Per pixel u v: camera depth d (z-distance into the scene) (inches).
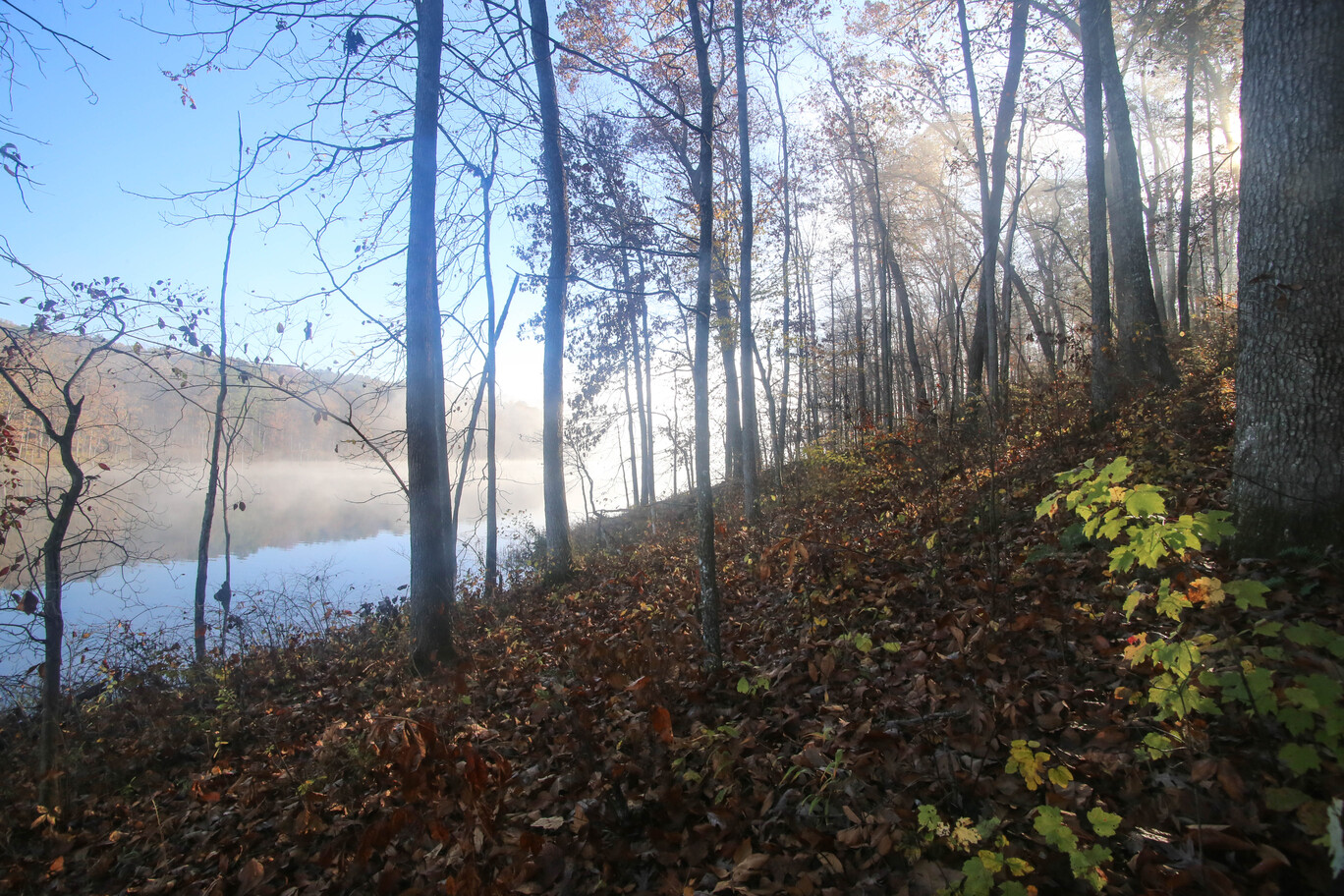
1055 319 1017.5
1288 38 162.2
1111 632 148.9
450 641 259.0
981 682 140.3
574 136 316.2
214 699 267.0
